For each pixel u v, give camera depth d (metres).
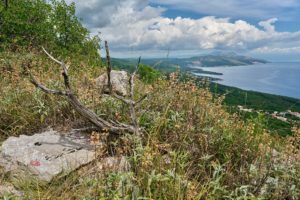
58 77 7.72
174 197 3.87
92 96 6.01
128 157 4.36
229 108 6.31
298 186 4.50
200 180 4.48
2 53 10.85
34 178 4.38
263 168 4.73
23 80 7.55
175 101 6.02
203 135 4.94
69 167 4.56
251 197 3.90
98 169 4.26
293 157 4.89
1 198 3.93
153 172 3.97
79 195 3.84
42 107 6.20
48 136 5.49
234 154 5.03
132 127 5.20
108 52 4.86
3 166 4.70
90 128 5.26
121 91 7.22
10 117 6.30
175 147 5.06
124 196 3.67
